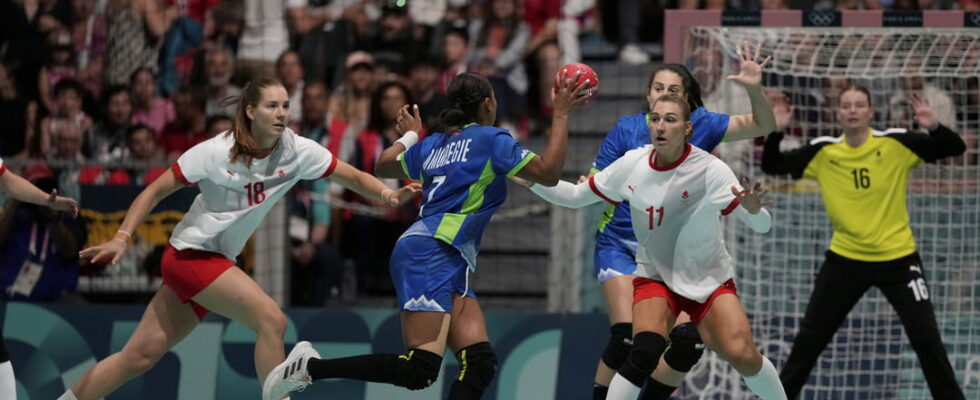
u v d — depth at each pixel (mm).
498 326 25938
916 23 23734
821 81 27891
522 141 33875
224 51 35250
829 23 23922
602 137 34188
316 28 35312
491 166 18109
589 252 27797
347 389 25469
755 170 27375
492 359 18516
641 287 19031
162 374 25828
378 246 31078
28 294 27672
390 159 19703
